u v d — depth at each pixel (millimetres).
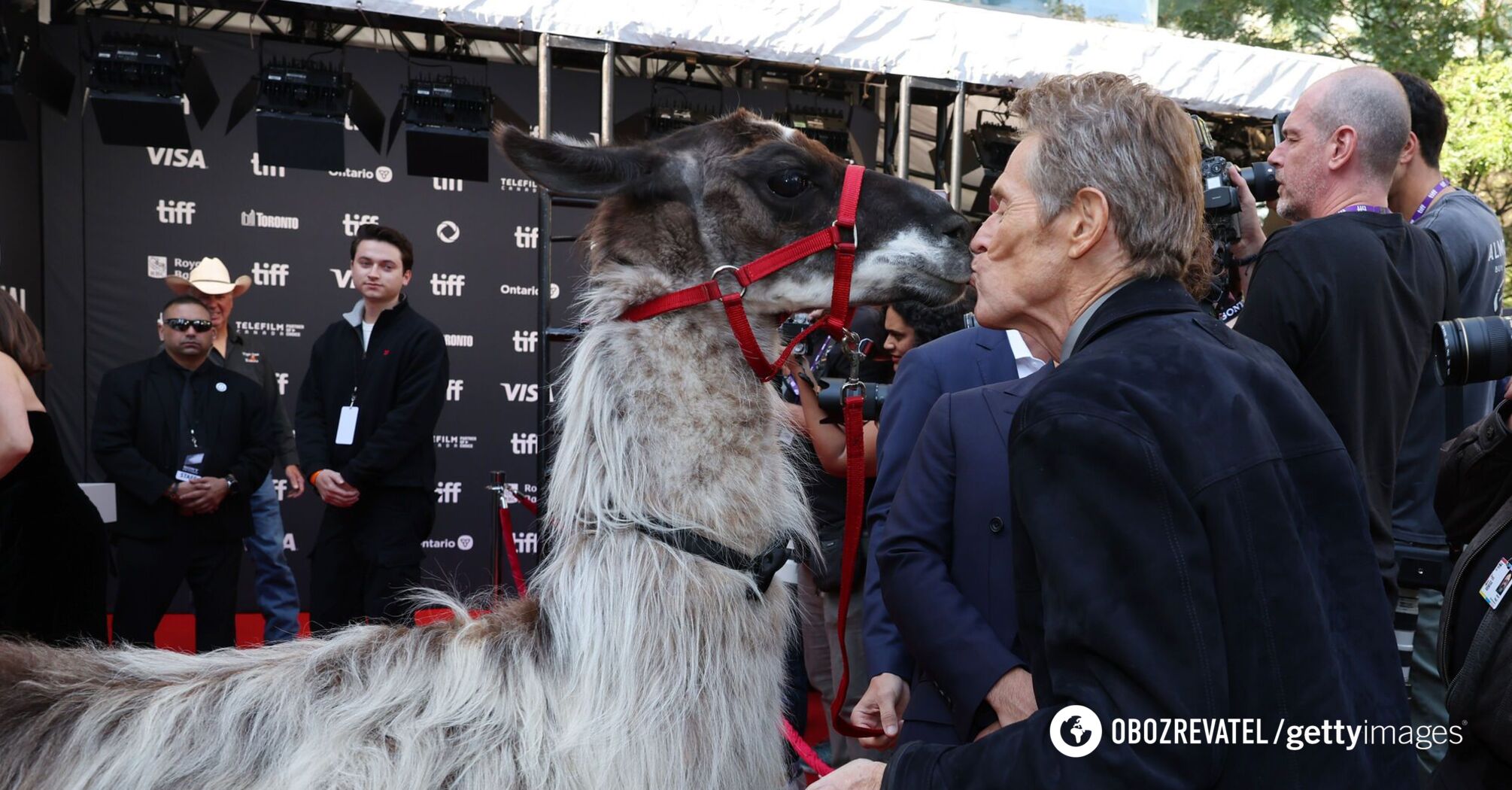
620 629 1836
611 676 1816
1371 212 2678
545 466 4254
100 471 7496
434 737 1764
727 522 1961
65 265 7395
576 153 2115
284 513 7609
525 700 1821
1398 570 2996
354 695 1839
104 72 6332
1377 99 2787
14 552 3273
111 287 7473
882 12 6184
